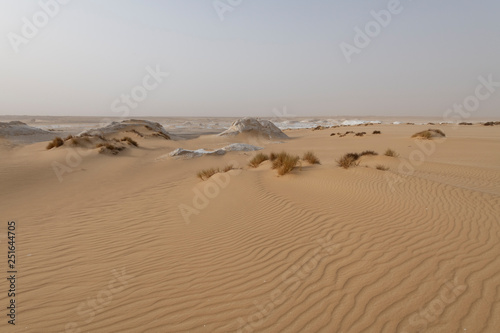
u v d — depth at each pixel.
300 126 83.69
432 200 7.23
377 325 3.17
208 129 61.03
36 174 13.38
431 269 4.12
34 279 4.61
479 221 5.75
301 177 10.21
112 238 6.45
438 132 28.62
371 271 4.18
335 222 6.11
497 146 22.61
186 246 5.72
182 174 14.34
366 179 9.39
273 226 6.30
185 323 3.36
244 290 3.98
